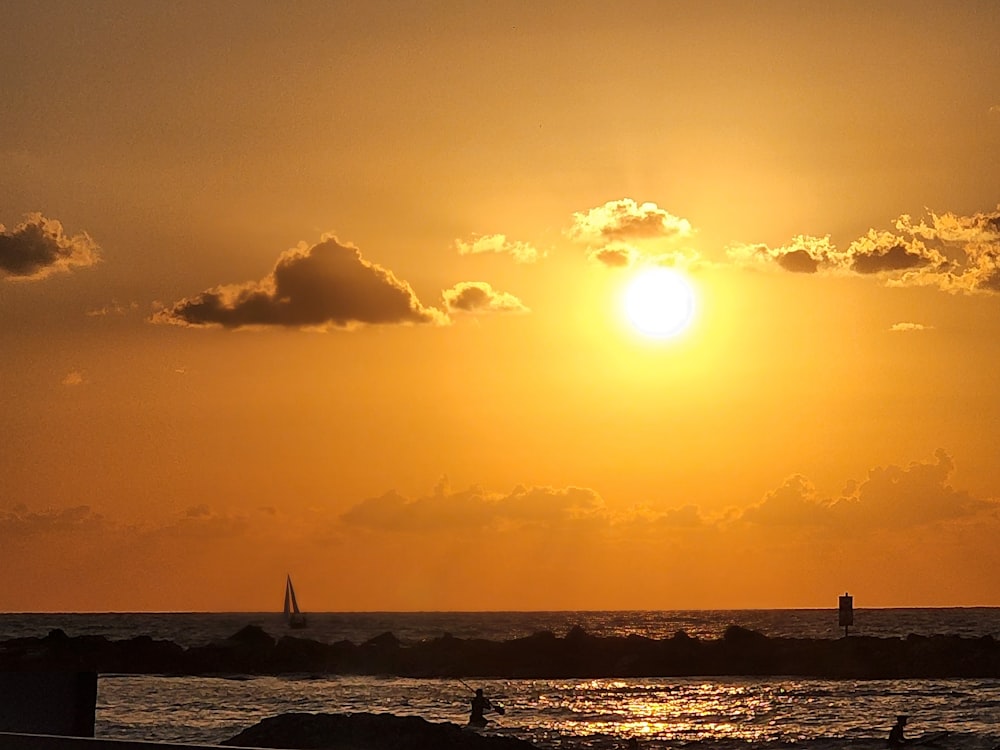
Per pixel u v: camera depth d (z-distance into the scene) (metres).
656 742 138.62
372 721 106.44
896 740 133.88
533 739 141.38
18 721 40.34
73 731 40.78
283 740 106.50
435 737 107.00
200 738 134.75
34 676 40.62
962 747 132.00
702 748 133.00
